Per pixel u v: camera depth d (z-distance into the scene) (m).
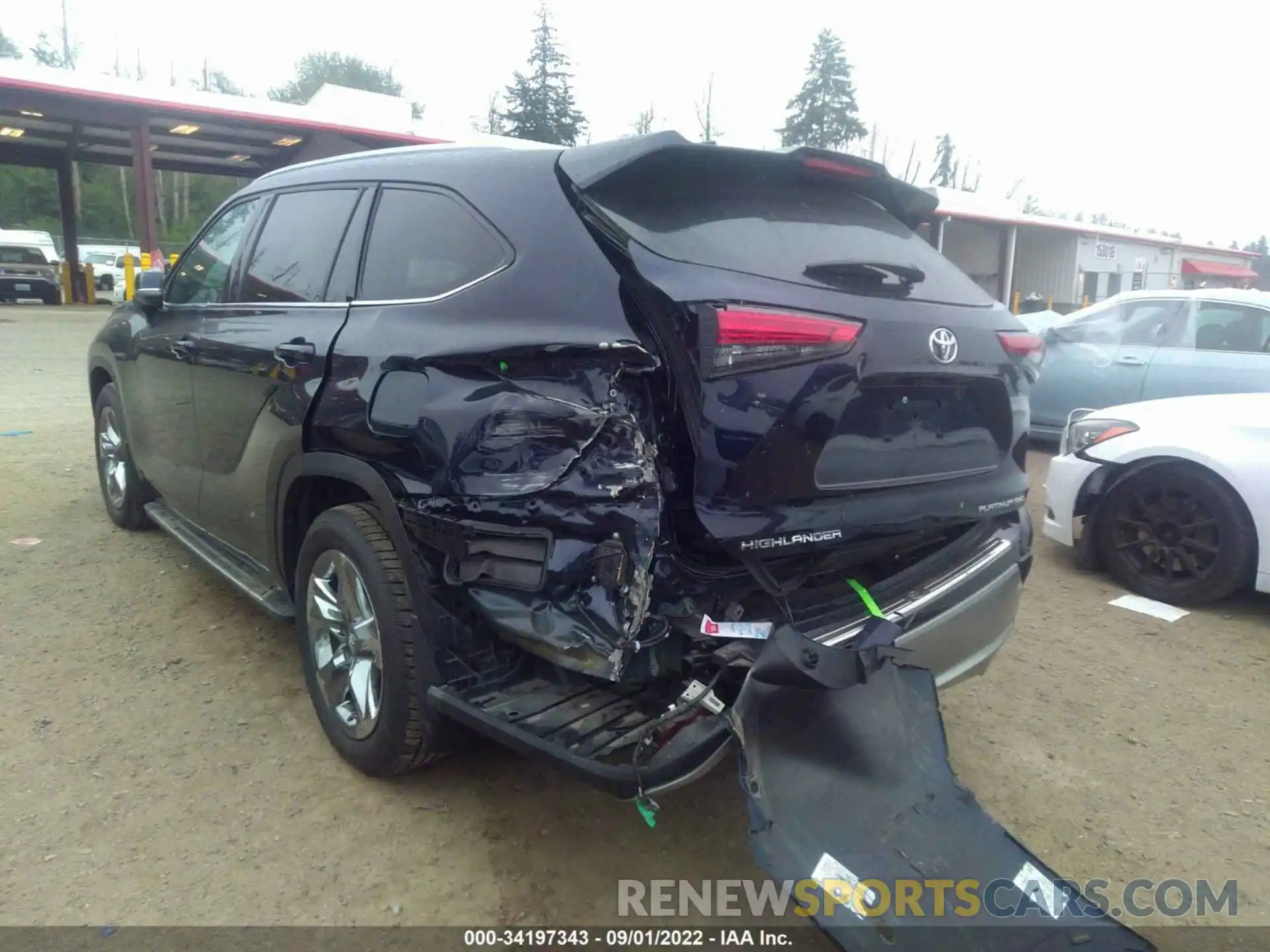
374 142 24.31
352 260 3.30
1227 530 4.77
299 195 3.79
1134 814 3.16
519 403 2.53
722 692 2.41
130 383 4.84
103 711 3.55
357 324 3.07
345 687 3.22
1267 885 2.82
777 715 2.46
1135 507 5.13
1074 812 3.17
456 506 2.61
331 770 3.23
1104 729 3.71
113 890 2.63
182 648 4.08
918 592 2.85
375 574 2.88
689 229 2.56
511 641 2.58
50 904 2.56
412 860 2.80
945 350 2.77
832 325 2.49
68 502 6.14
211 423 3.87
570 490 2.45
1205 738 3.65
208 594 4.66
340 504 3.28
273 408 3.35
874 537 2.69
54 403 9.69
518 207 2.76
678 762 2.29
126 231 59.31
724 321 2.36
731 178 2.85
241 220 4.16
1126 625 4.73
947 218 27.83
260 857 2.79
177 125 22.91
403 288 3.03
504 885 2.72
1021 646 4.47
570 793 3.17
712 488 2.41
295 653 4.07
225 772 3.20
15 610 4.40
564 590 2.46
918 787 2.57
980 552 3.11
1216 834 3.06
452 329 2.73
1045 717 3.79
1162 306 7.86
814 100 58.78
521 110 59.75
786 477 2.49
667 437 2.43
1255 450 4.68
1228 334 7.49
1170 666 4.28
